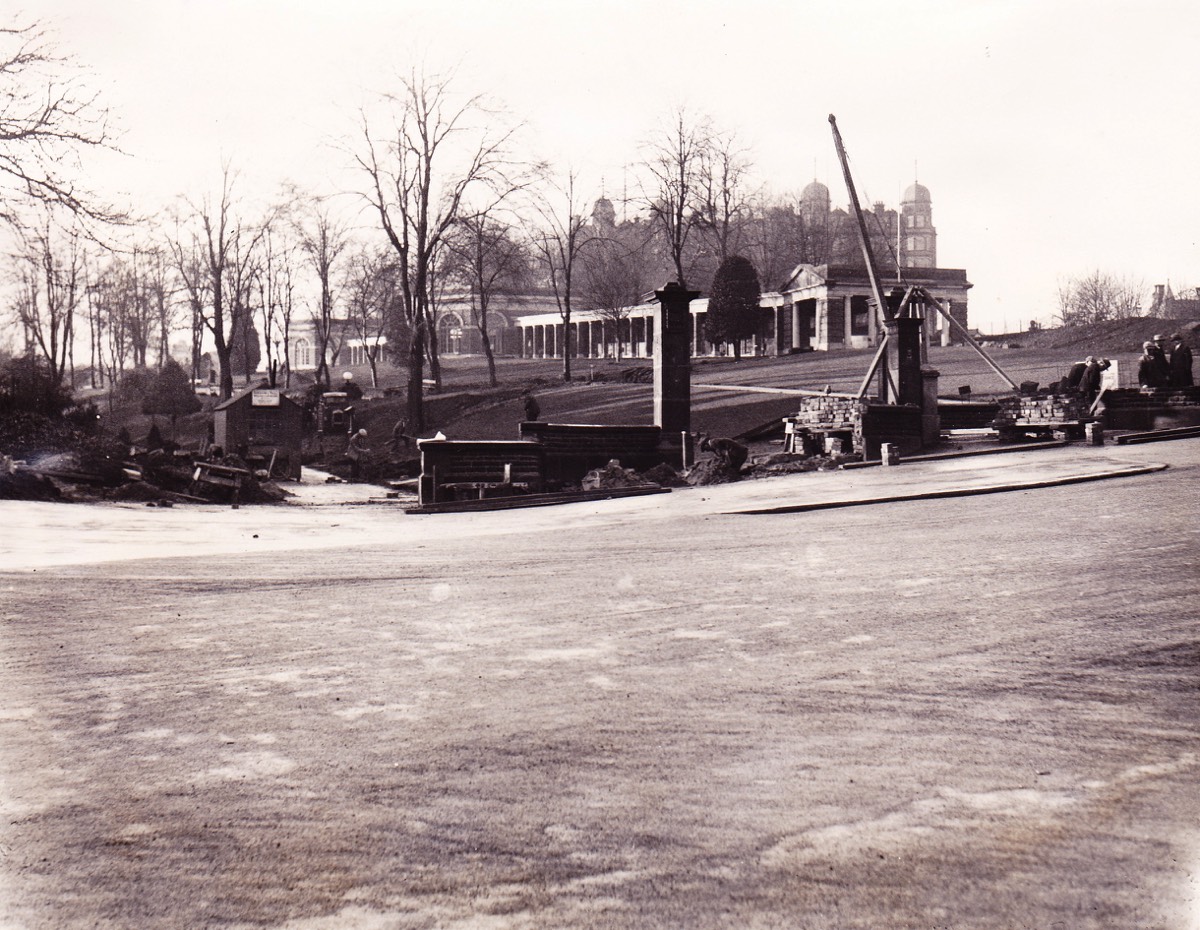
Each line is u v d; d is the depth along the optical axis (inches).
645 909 127.1
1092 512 503.8
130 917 128.2
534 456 1080.2
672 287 1193.4
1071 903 125.3
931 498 641.0
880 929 120.9
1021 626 270.8
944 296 3088.1
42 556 518.6
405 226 2262.6
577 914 126.3
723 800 160.4
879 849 141.3
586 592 361.1
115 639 295.4
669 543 503.2
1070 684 216.7
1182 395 1072.2
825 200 4500.5
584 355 4522.6
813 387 1845.5
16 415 1123.9
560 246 2876.5
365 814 159.6
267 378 4005.9
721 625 292.2
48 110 962.7
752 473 1034.1
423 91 2198.6
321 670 254.7
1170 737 181.3
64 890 135.6
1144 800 154.2
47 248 1112.8
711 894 130.3
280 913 128.5
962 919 122.6
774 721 199.3
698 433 1368.1
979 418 1288.1
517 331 5103.3
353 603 354.3
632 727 199.0
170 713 218.4
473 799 164.4
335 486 1504.7
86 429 1215.6
